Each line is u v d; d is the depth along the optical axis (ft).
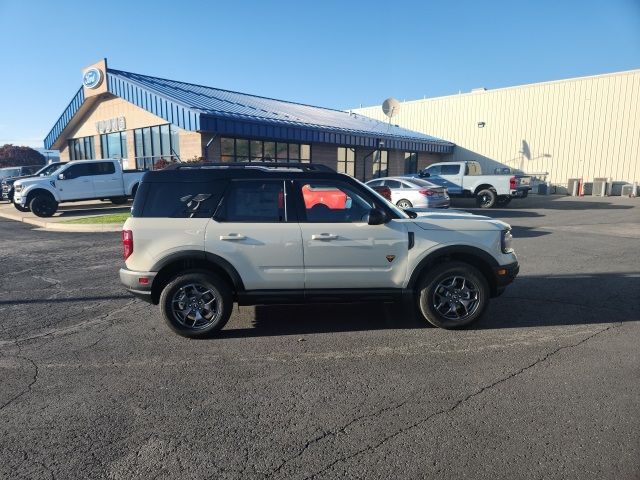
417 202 49.16
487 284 16.61
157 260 15.93
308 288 16.38
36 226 49.62
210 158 62.23
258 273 16.15
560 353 14.52
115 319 18.57
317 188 16.65
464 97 106.11
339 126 80.38
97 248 35.09
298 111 86.99
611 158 87.40
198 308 16.31
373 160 90.38
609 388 12.16
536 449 9.58
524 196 66.23
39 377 13.32
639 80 82.89
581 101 89.92
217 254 15.94
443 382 12.70
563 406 11.28
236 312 19.13
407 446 9.79
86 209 62.64
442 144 103.35
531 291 21.72
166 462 9.36
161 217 16.12
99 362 14.35
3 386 12.78
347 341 15.87
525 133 97.66
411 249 16.33
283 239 16.06
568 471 8.87
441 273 16.42
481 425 10.53
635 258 29.17
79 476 8.96
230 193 16.38
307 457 9.48
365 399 11.84
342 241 16.14
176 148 66.74
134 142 74.74
